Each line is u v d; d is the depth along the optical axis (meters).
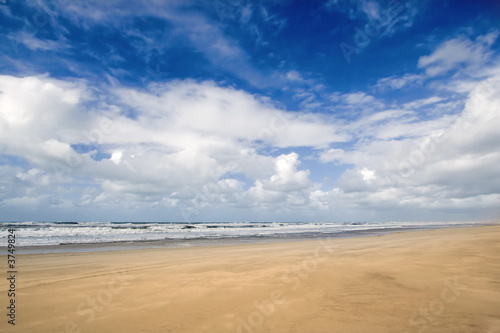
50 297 5.39
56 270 8.49
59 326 4.01
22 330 3.88
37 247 17.00
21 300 5.21
